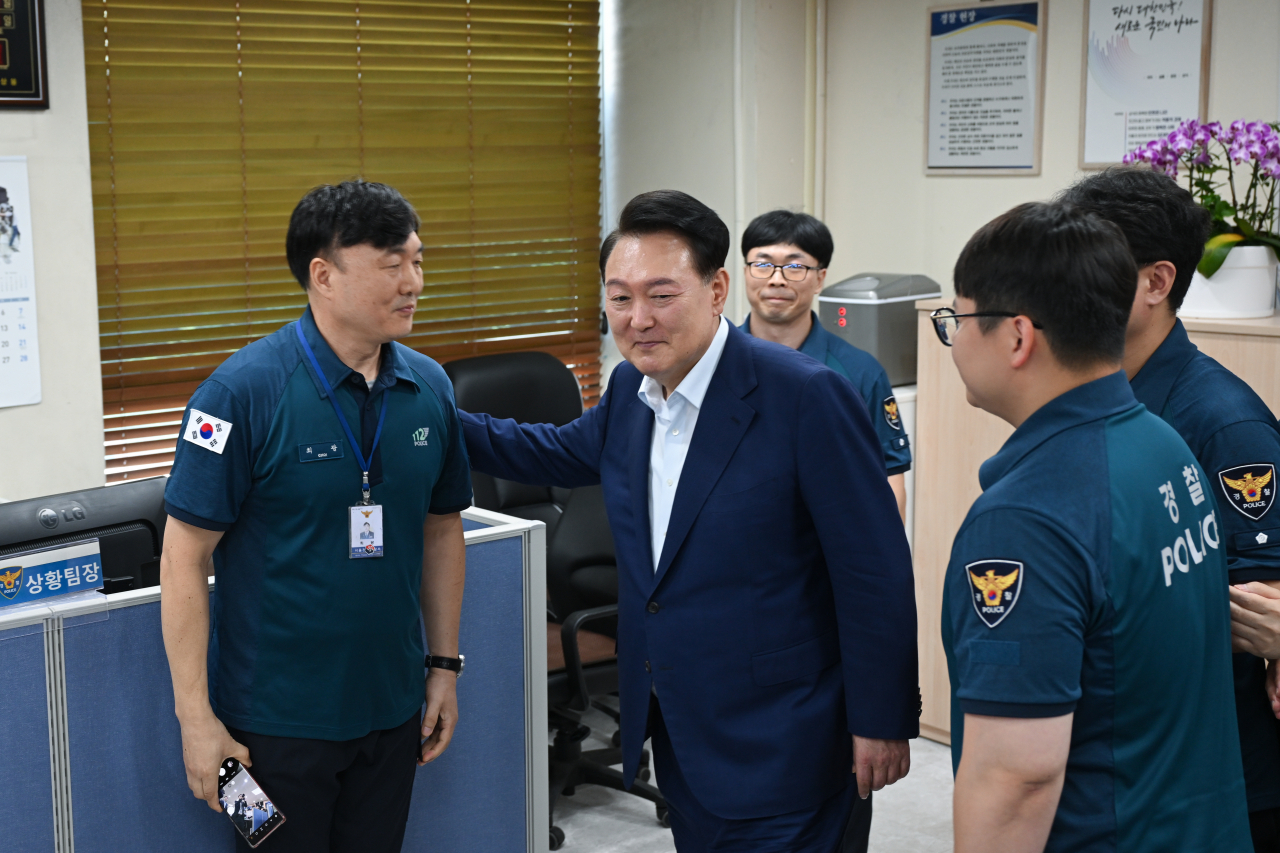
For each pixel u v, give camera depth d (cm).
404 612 179
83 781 177
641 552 179
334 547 170
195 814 188
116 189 354
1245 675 168
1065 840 122
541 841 229
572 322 456
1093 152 349
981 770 119
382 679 177
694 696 173
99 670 177
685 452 176
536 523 221
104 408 365
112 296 359
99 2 341
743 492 169
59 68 326
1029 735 116
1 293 324
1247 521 158
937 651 344
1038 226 122
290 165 382
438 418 183
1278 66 310
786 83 408
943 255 391
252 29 368
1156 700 121
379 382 174
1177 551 124
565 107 439
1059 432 123
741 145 405
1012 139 368
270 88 375
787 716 171
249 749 172
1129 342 165
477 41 413
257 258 381
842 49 411
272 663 170
